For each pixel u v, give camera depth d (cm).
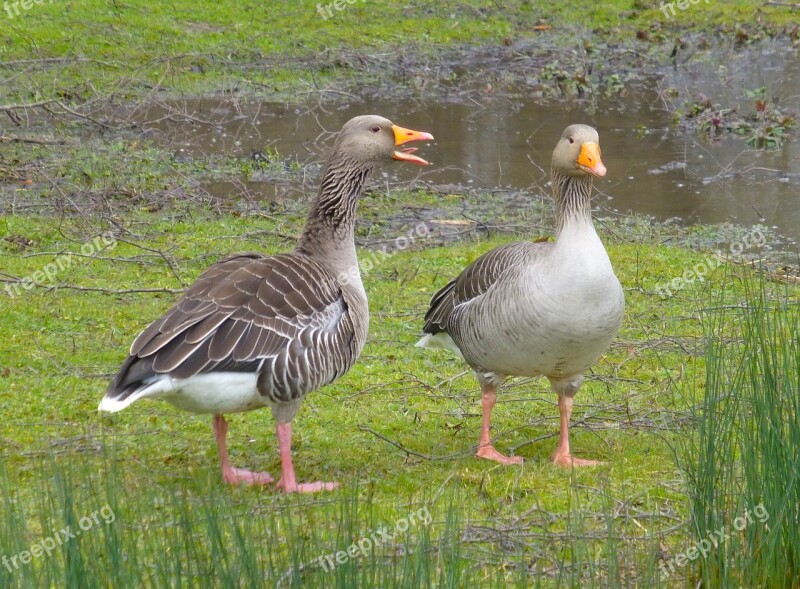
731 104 2788
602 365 1350
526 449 1119
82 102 2606
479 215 2012
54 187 1978
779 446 809
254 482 964
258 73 2936
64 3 3092
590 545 853
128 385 860
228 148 2411
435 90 2936
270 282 929
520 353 1006
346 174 1036
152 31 3017
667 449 1089
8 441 1048
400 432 1149
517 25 3428
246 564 686
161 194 2012
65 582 694
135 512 811
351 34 3219
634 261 1753
